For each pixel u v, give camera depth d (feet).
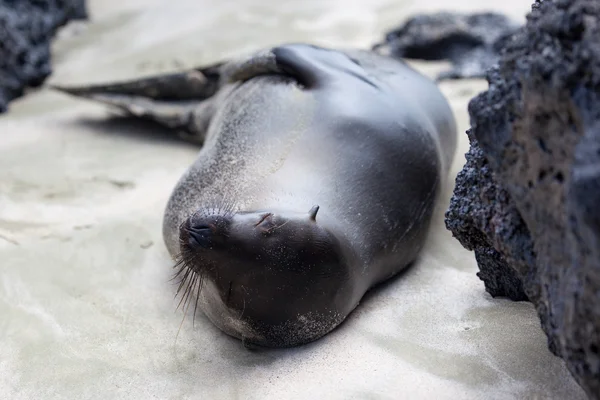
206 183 22.71
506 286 20.20
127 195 29.71
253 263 17.83
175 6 56.08
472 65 38.81
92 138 35.86
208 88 33.86
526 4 49.01
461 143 30.58
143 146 34.71
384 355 18.74
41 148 34.91
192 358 19.85
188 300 22.56
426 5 51.21
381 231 21.35
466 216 18.12
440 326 19.77
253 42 47.29
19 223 27.73
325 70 24.61
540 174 13.28
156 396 18.38
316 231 18.61
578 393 16.21
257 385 18.38
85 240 26.30
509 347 18.24
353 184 21.38
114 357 20.18
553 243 13.29
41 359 20.27
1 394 19.01
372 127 22.65
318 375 18.35
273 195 20.31
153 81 34.30
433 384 17.29
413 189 22.79
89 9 56.90
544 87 12.67
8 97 41.34
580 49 12.10
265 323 18.79
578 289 12.35
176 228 22.48
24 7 43.96
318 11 52.42
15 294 23.41
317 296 18.66
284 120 23.38
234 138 23.79
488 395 16.63
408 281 22.65
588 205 11.09
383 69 26.40
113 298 23.13
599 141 11.34
